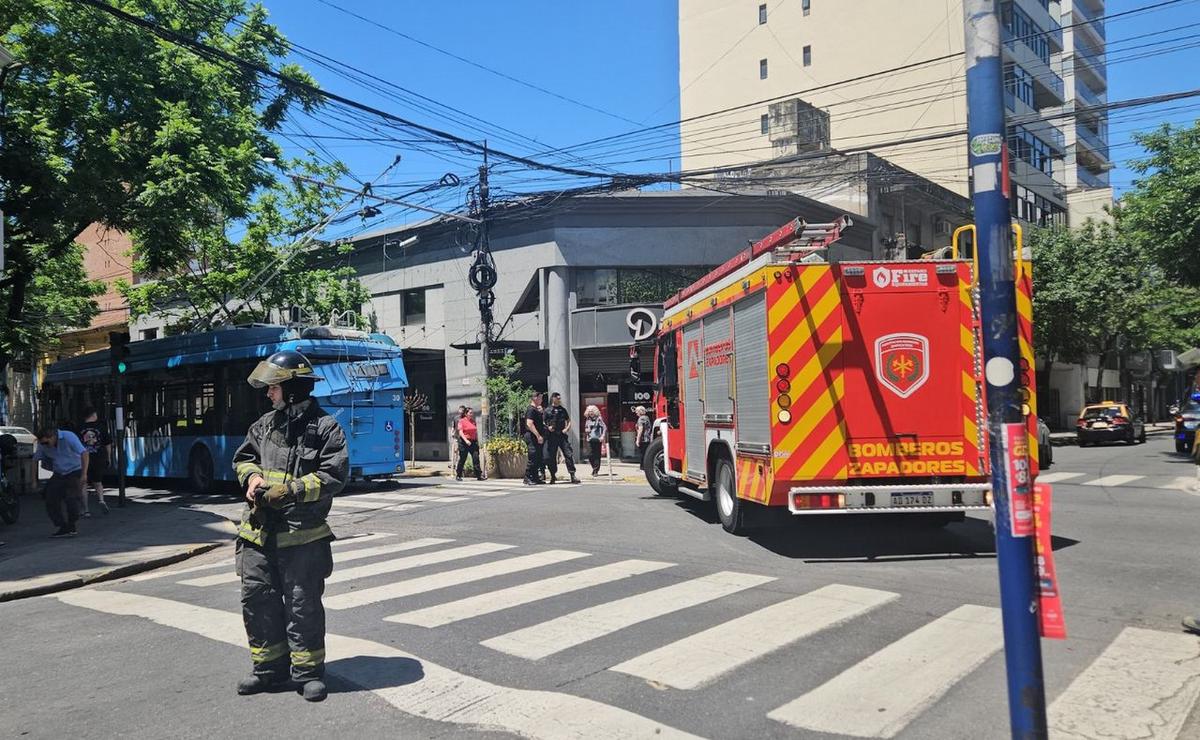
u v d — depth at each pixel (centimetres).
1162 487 1520
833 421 838
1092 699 447
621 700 455
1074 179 5203
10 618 737
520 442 2053
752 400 899
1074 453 2670
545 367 2603
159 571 995
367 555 953
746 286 905
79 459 1221
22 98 1415
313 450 468
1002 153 303
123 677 528
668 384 1306
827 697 455
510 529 1112
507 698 462
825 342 841
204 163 1472
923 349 848
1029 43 4428
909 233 3259
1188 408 2370
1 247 1135
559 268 2572
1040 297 3444
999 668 496
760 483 879
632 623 611
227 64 1636
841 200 3012
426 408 2841
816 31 4206
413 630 609
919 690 462
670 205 2561
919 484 840
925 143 3831
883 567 806
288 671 493
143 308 2645
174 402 1922
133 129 1482
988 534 1000
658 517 1188
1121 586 714
